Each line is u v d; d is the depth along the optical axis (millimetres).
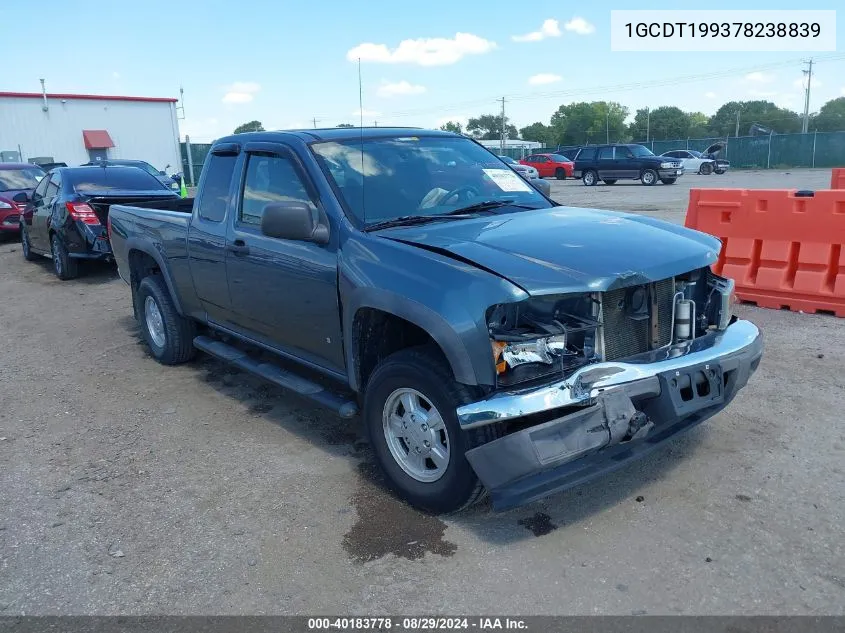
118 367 6441
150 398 5586
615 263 3348
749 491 3758
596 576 3104
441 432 3492
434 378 3363
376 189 4215
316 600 3025
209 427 4949
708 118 96312
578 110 90062
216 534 3564
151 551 3439
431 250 3516
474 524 3555
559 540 3387
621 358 3426
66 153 40312
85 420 5180
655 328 3555
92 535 3604
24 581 3238
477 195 4527
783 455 4141
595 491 3822
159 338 6457
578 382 3107
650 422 3266
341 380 4199
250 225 4734
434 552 3330
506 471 3102
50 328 8055
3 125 38000
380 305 3533
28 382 6113
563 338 3248
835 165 45031
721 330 3857
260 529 3592
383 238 3758
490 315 3145
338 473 4168
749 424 4574
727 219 7699
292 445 4594
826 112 84188
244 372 6125
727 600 2918
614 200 21156
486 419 3068
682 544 3312
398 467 3730
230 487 4051
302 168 4297
